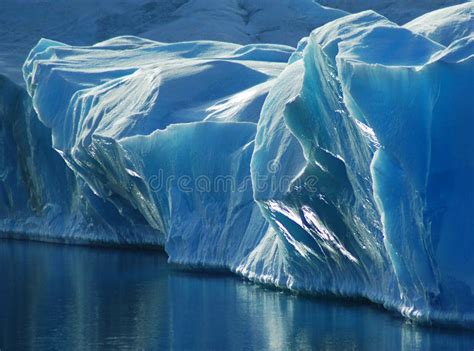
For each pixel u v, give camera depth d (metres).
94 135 84.69
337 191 56.19
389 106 49.00
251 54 102.69
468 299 48.19
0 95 107.06
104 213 94.94
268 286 66.94
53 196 103.75
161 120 81.31
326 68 53.91
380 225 53.00
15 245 99.62
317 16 170.38
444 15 55.03
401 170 49.47
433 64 48.00
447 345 47.22
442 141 48.25
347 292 59.59
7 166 107.94
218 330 55.06
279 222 62.72
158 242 93.00
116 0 181.38
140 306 62.97
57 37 174.25
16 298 67.56
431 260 48.59
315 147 56.50
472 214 47.88
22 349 52.59
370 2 189.38
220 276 72.50
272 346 50.91
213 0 175.50
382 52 51.31
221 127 75.12
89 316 60.56
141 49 110.88
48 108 98.50
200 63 87.56
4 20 180.12
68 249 95.12
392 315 54.50
